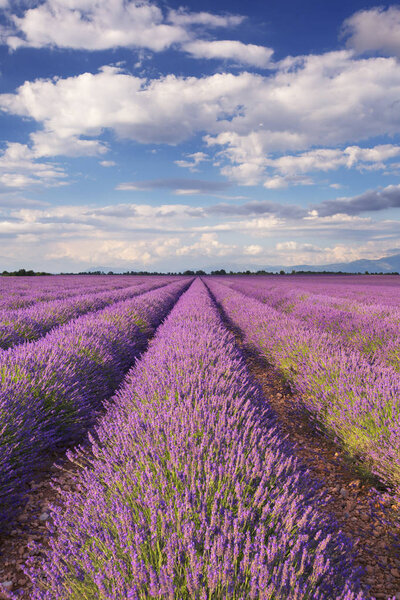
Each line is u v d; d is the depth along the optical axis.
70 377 4.22
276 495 2.00
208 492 1.94
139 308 10.88
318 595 1.37
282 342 6.41
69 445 3.69
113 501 1.90
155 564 1.52
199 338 6.07
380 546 2.31
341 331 8.08
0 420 2.94
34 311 8.88
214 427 2.69
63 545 1.75
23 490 2.87
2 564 2.10
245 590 1.36
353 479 3.17
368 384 3.95
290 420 4.54
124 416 3.38
